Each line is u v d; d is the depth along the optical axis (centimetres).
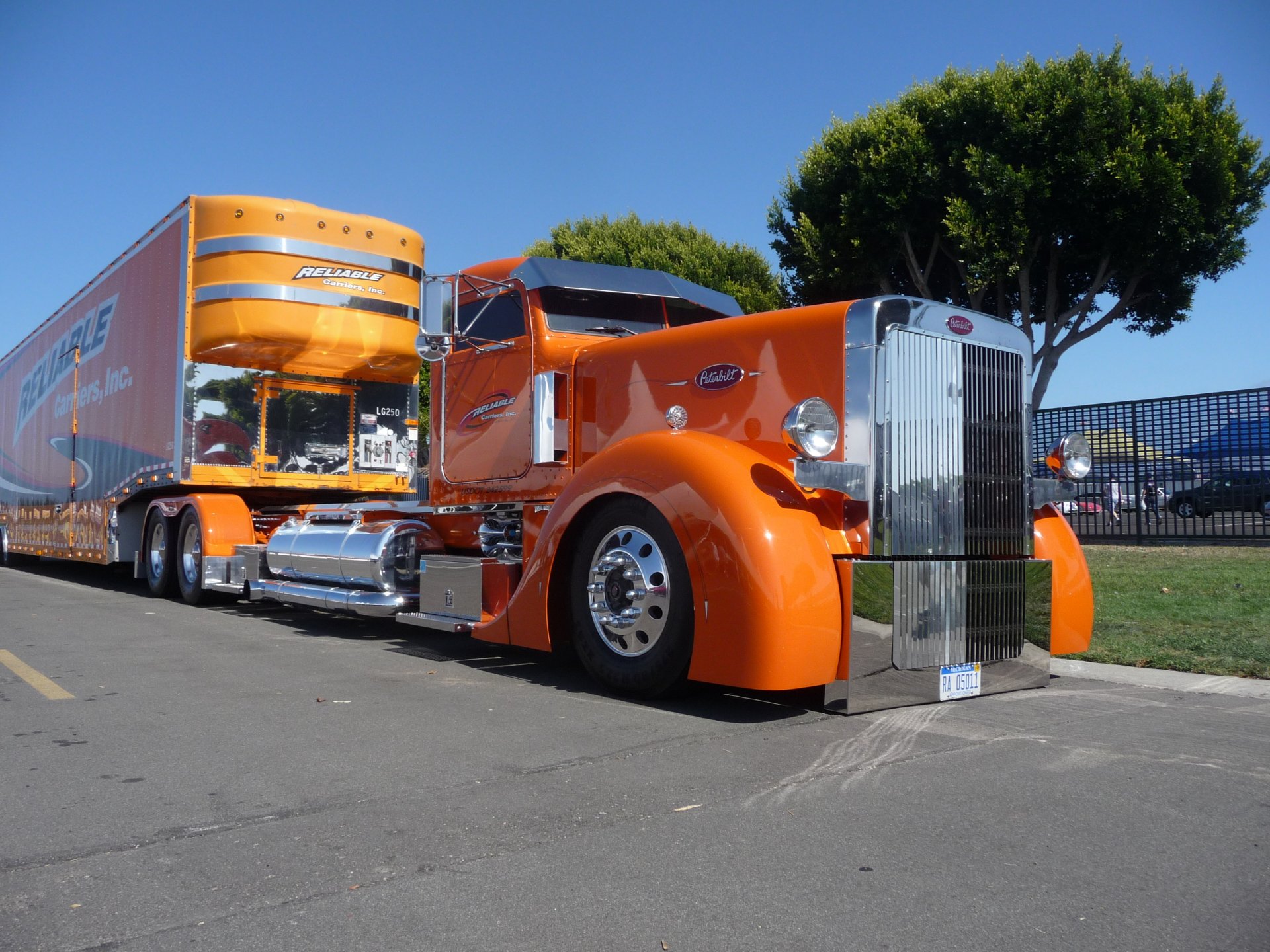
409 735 416
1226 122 1420
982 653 499
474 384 661
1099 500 1566
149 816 313
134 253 1081
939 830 299
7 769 368
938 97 1508
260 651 666
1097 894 251
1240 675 569
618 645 497
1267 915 240
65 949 222
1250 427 1411
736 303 690
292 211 934
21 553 1566
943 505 489
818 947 223
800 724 438
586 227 2461
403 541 686
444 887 256
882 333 467
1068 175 1406
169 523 1027
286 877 263
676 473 464
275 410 994
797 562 431
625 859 275
